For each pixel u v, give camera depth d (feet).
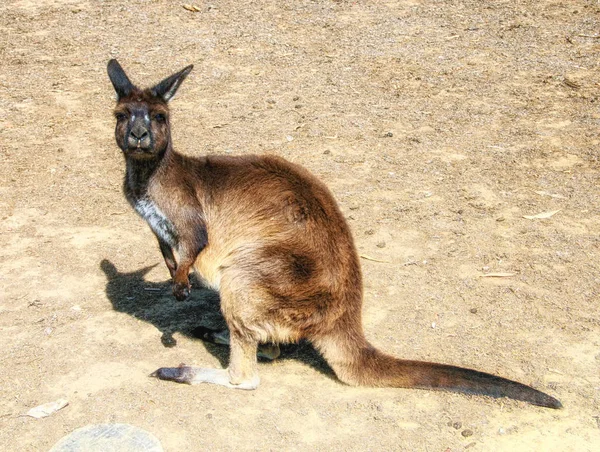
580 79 14.58
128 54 16.85
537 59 15.70
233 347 8.27
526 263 10.02
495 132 13.06
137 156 8.39
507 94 14.25
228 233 8.45
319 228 8.19
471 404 8.14
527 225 10.74
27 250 10.53
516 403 8.14
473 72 15.25
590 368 8.49
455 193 11.50
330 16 19.04
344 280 8.18
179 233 8.57
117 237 10.82
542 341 8.84
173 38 17.78
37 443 7.84
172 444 7.79
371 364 8.19
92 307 9.55
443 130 13.17
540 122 13.28
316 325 8.16
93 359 8.77
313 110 13.97
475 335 8.95
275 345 8.71
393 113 13.78
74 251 10.52
